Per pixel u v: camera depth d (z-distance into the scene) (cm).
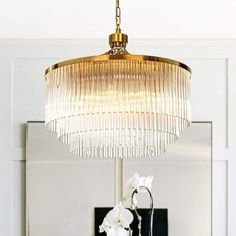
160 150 224
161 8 336
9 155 359
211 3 330
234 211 357
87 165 356
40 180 354
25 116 364
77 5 334
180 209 353
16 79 366
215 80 368
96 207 353
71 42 368
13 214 356
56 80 198
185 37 369
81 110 191
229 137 362
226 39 368
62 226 352
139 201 351
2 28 356
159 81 192
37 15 344
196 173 355
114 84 190
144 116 197
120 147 228
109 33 362
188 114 203
